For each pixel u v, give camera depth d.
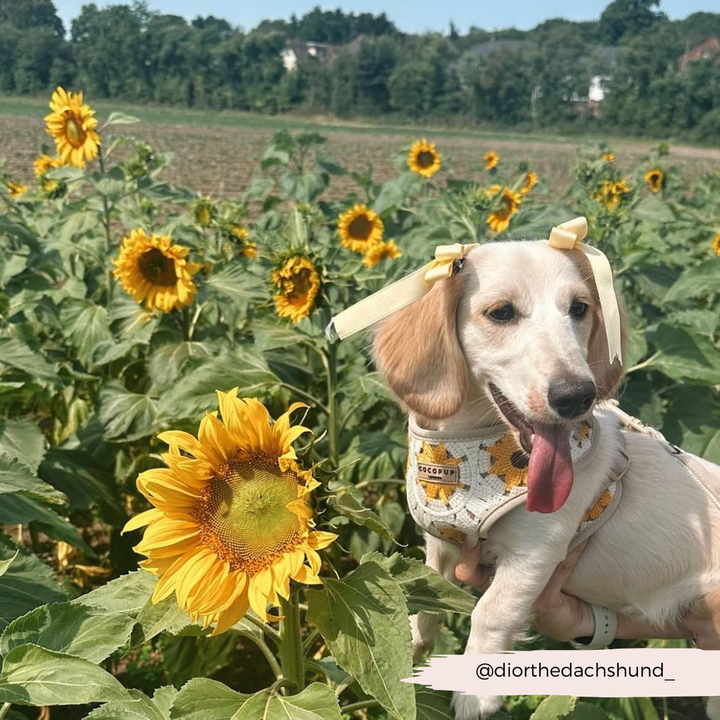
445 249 0.51
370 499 0.96
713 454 0.81
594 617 0.57
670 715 0.72
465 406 0.54
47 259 0.99
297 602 0.45
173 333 0.98
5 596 0.49
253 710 0.40
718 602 0.53
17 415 0.93
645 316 1.13
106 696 0.37
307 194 1.65
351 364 0.90
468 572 0.55
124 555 0.84
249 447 0.41
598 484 0.53
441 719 0.48
